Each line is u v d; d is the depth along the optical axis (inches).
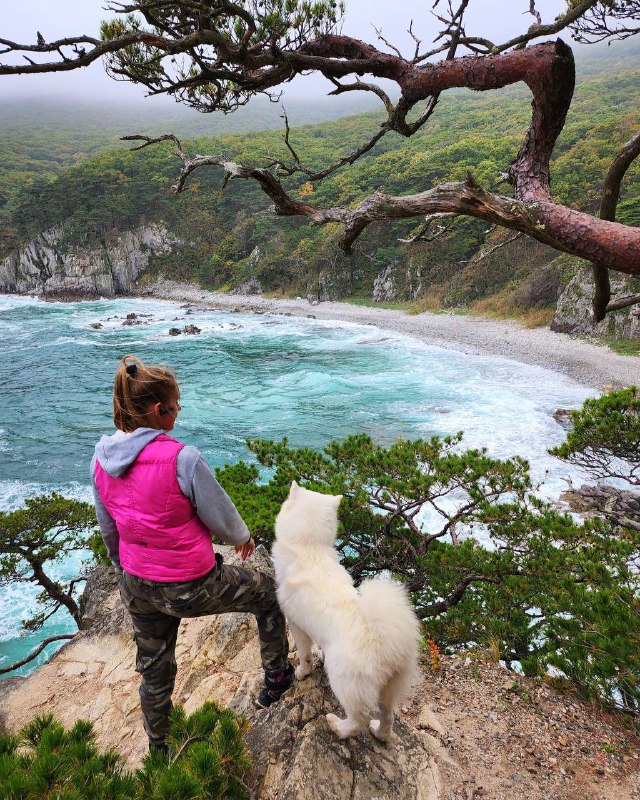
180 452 73.3
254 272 3157.0
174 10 139.5
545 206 96.3
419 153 3371.1
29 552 423.2
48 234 3727.9
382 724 90.0
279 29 137.6
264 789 84.8
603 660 148.9
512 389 1175.0
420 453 284.7
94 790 71.6
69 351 1863.9
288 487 264.4
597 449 302.5
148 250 3718.0
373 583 85.0
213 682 131.3
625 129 2512.3
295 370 1489.9
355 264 2765.7
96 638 171.8
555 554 218.5
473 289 2191.2
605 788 108.0
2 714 142.7
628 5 161.5
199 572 77.6
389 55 125.4
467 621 211.0
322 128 5570.9
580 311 1593.3
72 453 964.0
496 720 127.0
